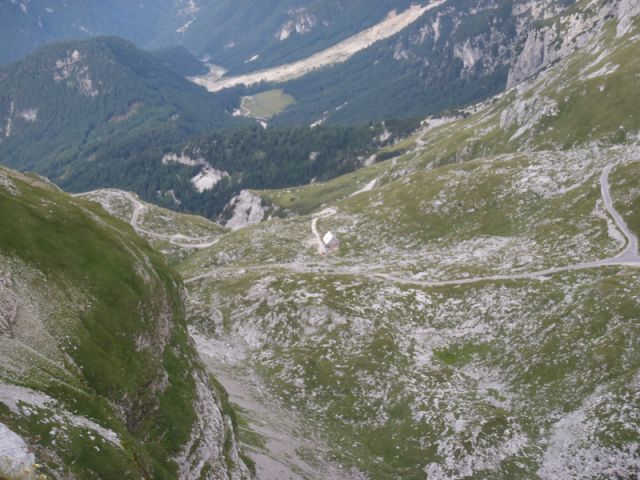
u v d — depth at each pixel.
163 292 77.81
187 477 59.62
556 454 95.75
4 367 46.31
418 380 124.00
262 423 104.50
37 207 68.75
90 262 67.12
